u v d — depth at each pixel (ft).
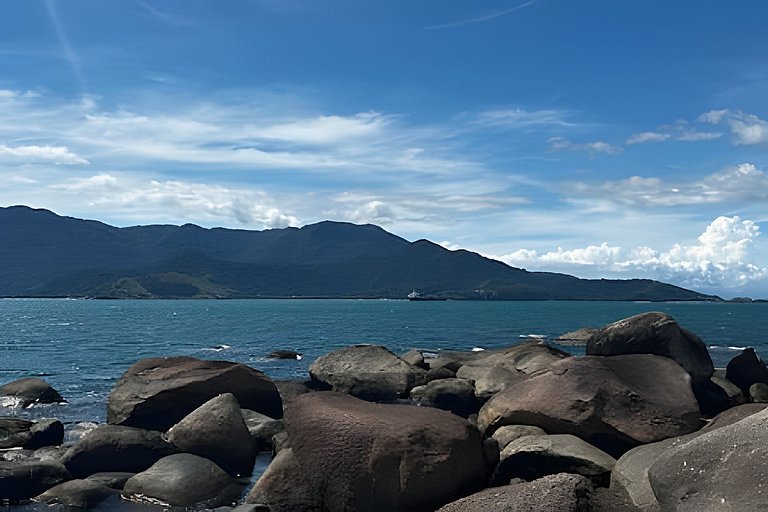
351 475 41.73
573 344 191.01
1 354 160.25
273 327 300.40
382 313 523.70
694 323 374.43
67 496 46.60
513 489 38.32
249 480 52.75
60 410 82.74
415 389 84.38
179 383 69.67
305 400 48.60
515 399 55.88
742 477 32.35
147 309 628.28
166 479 48.26
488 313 533.14
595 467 43.60
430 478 40.88
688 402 53.31
